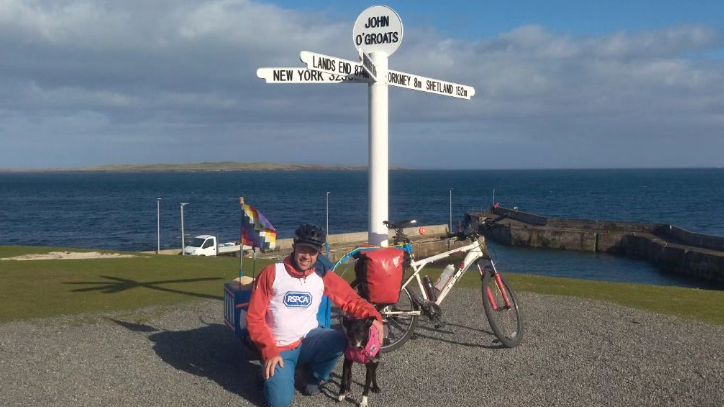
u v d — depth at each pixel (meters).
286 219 80.00
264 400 4.91
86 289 9.88
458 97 8.98
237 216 83.25
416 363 5.91
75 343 6.47
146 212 90.75
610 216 82.69
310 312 5.07
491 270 6.66
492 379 5.46
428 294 6.59
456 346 6.50
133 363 5.81
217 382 5.33
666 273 37.47
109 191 155.62
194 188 171.25
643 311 8.41
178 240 57.22
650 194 133.00
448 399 4.97
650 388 5.27
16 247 17.27
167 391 5.07
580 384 5.35
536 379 5.47
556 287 10.59
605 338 6.90
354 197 127.69
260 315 4.94
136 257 14.93
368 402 4.90
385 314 6.23
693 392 5.18
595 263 41.84
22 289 9.81
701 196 124.50
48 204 108.88
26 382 5.22
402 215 83.94
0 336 6.70
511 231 50.88
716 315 8.25
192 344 6.53
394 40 7.45
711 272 33.69
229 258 15.73
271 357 4.76
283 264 5.06
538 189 159.00
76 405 4.73
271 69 7.12
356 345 4.71
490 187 174.12
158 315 7.91
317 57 6.77
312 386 5.06
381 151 7.61
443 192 146.50
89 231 66.50
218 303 8.74
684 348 6.52
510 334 6.61
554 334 7.05
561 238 48.44
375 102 7.55
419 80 8.22
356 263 6.12
